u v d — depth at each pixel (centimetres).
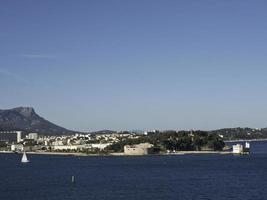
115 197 18162
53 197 18512
